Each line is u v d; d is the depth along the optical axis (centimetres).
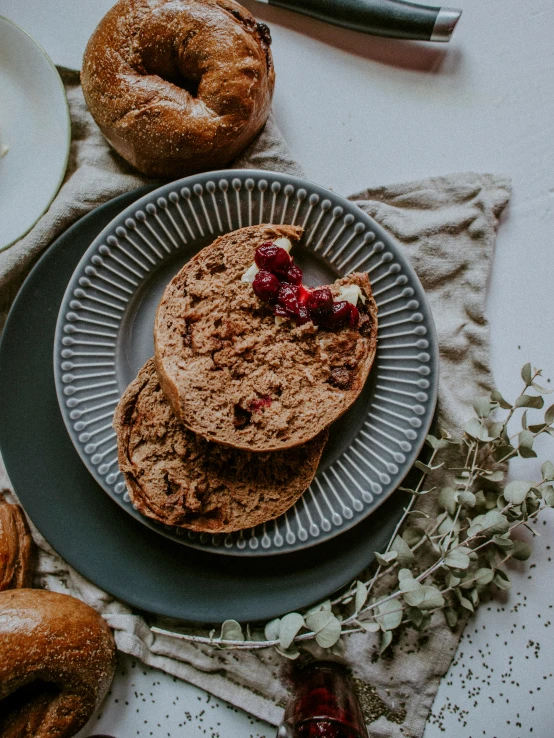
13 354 36
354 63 38
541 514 36
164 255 36
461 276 36
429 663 36
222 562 35
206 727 37
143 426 34
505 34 37
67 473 36
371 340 33
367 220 34
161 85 34
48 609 33
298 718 30
